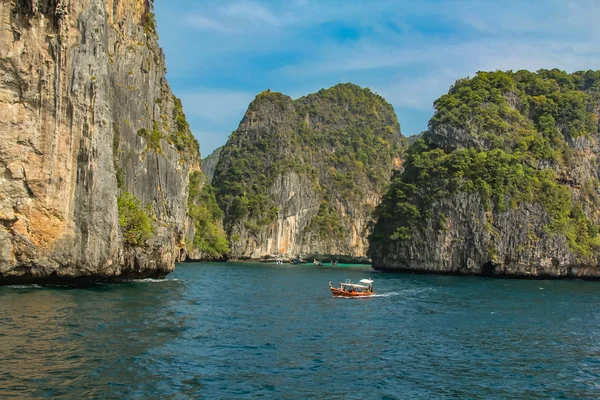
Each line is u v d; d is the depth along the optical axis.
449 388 22.81
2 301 35.12
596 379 24.81
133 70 70.75
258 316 38.97
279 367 24.64
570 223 103.62
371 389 22.17
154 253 59.03
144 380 21.03
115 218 48.47
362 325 36.88
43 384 19.48
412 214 112.62
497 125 115.50
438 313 43.69
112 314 33.50
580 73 135.38
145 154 71.31
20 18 42.41
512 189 103.19
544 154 110.19
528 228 100.88
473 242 103.06
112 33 64.12
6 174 41.91
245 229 165.38
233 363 24.77
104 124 47.78
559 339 33.69
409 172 120.38
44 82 43.06
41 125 43.09
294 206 180.25
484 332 35.50
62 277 44.44
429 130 123.44
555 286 78.50
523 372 25.69
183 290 53.41
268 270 109.38
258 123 198.25
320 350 28.50
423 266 109.56
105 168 47.47
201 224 147.12
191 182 139.00
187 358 24.84
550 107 119.25
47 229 43.31
